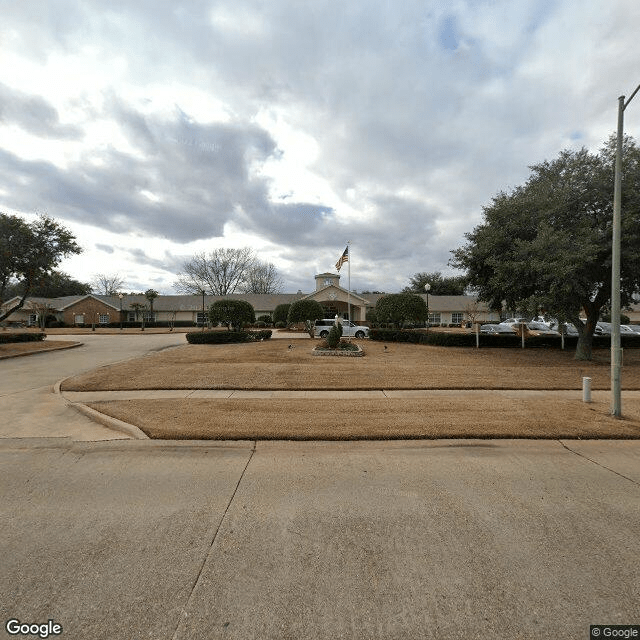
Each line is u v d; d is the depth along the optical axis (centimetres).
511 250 1361
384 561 263
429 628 206
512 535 296
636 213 1130
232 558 266
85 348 1962
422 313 2311
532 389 887
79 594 229
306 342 2131
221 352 1584
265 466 440
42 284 1902
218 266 5981
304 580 243
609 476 413
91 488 382
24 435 554
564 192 1266
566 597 228
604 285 1316
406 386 895
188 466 440
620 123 635
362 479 404
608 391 870
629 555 270
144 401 736
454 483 395
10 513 331
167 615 214
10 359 1498
